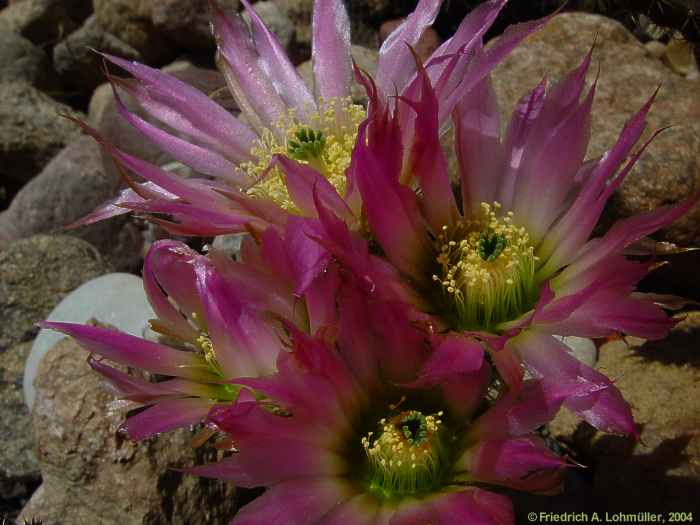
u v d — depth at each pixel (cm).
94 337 22
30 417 36
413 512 19
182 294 24
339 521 19
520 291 21
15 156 56
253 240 21
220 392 23
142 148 44
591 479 28
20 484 36
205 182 23
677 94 34
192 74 40
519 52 36
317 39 26
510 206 22
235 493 30
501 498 18
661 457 26
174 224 21
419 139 20
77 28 62
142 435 20
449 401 21
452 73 21
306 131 24
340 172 24
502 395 20
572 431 29
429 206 21
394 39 24
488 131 22
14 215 49
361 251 19
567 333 20
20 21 62
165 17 54
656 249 21
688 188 30
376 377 21
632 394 28
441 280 21
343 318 20
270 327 21
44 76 61
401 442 20
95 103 56
